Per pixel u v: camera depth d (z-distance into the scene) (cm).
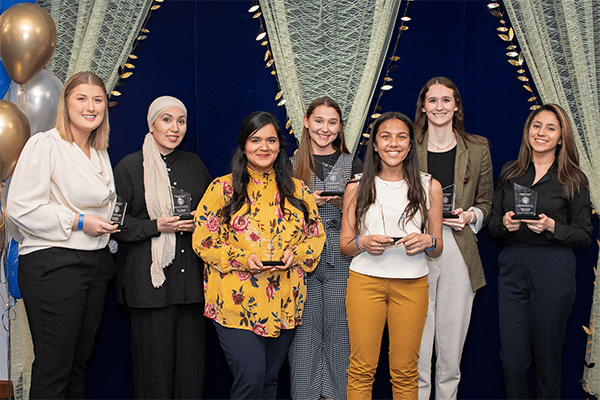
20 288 204
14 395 246
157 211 220
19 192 193
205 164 268
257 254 199
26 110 225
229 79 267
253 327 200
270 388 217
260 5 262
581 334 268
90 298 216
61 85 238
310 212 214
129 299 220
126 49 257
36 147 196
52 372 202
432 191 214
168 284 222
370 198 210
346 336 231
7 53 214
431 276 240
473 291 245
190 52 270
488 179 246
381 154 207
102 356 266
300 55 259
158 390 222
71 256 201
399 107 270
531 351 266
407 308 206
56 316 199
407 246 199
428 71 268
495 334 270
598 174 254
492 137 272
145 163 225
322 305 235
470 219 235
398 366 209
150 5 263
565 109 255
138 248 220
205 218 205
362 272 210
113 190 217
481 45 270
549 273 227
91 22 250
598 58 255
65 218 197
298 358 231
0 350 252
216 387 272
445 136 243
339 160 238
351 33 258
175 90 269
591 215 240
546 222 219
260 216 204
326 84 260
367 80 257
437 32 266
